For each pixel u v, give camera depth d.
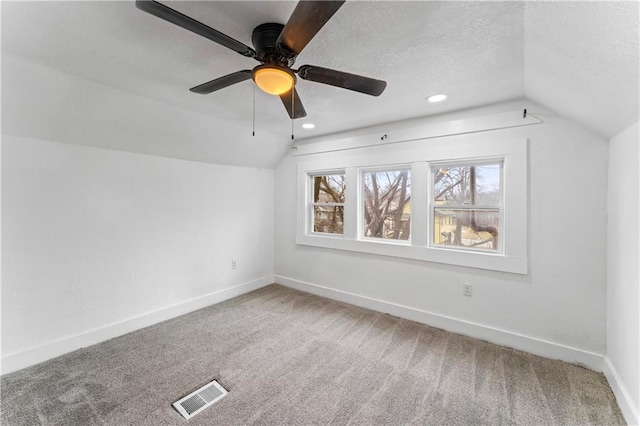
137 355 2.23
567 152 2.10
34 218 2.12
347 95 2.21
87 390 1.82
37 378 1.94
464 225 2.65
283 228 4.08
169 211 2.98
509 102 2.31
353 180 3.29
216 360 2.16
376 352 2.28
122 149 2.59
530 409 1.66
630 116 1.47
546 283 2.20
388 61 1.67
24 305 2.09
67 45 1.52
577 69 1.35
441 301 2.71
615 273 1.83
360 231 3.32
